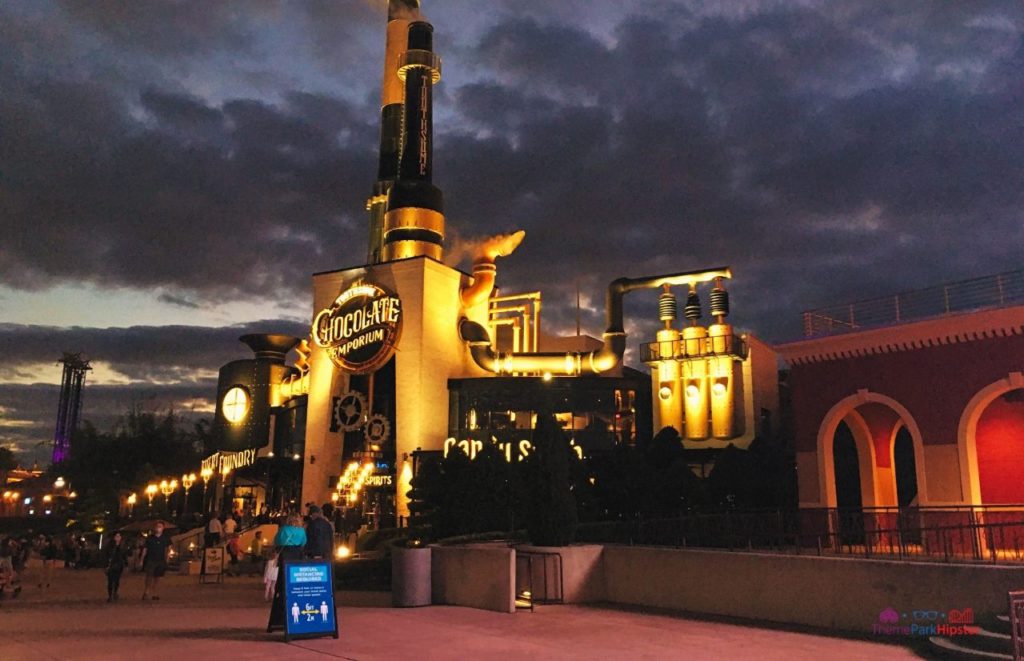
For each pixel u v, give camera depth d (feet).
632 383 125.70
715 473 100.17
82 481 224.53
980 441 72.95
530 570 50.65
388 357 124.88
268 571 60.44
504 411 123.65
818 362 78.79
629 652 34.99
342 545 106.22
